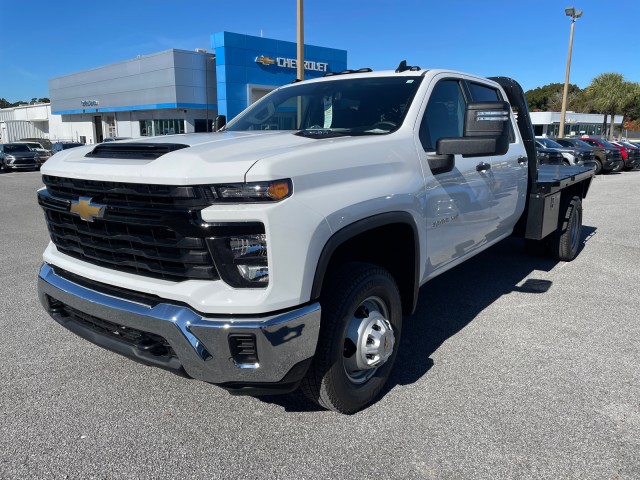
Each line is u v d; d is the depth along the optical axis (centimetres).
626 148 2423
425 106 357
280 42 3228
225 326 231
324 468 256
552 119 5284
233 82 3066
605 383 340
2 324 451
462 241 404
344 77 411
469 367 365
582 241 798
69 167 281
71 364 373
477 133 308
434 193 346
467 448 271
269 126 410
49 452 270
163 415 305
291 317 240
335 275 282
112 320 262
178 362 248
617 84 4644
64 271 308
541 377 349
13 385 341
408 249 331
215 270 237
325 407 293
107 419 301
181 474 252
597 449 270
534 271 621
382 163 300
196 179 228
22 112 5897
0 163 2988
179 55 3275
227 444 276
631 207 1178
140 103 3656
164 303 248
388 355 307
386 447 272
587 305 496
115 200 257
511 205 484
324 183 257
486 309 486
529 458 262
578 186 692
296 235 237
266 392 254
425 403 316
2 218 1095
